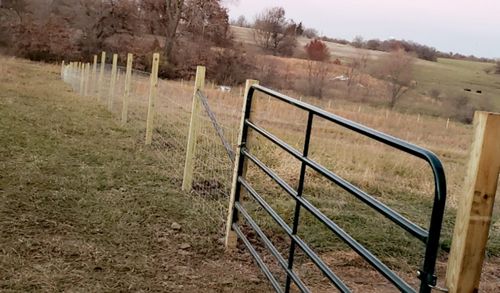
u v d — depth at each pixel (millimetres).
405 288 1657
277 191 5473
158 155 6340
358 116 23031
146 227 3846
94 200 4297
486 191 1410
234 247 3646
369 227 4629
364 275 3596
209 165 6090
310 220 4566
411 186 6996
